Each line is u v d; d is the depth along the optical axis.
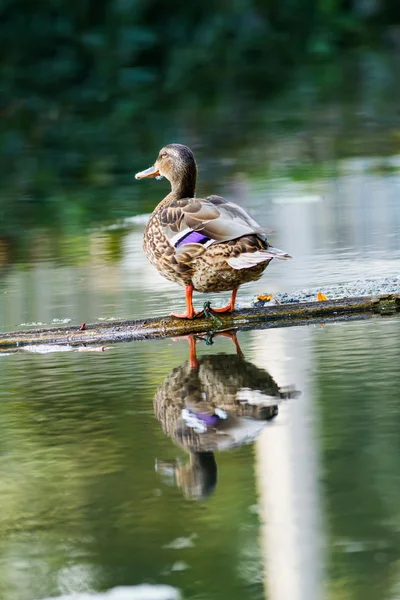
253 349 10.63
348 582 6.05
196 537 6.63
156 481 7.44
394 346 10.38
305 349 10.49
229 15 48.56
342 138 28.47
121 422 8.62
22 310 12.90
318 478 7.21
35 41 44.88
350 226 17.38
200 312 11.65
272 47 48.03
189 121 33.81
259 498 7.04
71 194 22.75
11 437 8.43
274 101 37.81
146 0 47.28
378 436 7.89
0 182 24.75
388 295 12.03
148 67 46.56
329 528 6.59
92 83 43.66
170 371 10.01
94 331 11.47
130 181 24.14
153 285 13.94
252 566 6.29
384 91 38.53
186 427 8.41
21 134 32.84
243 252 11.02
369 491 7.03
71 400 9.29
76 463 7.80
